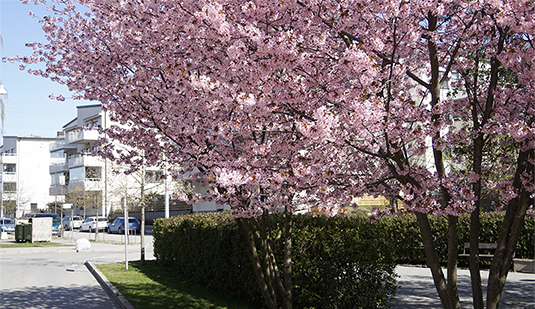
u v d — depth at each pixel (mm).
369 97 4984
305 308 7312
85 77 7625
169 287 10383
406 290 9898
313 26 5688
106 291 10594
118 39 7367
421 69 7020
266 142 5668
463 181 5500
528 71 5129
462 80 6801
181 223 12227
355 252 7113
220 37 4977
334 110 5020
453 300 5285
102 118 41031
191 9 5559
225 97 5016
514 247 5375
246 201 6133
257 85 5211
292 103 5113
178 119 5938
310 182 5363
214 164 5266
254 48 4879
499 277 5426
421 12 5129
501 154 6465
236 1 5289
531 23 4668
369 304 7156
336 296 7102
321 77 5352
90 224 43125
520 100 5660
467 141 6211
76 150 57594
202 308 8234
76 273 13953
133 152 8531
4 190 60125
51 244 27641
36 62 8125
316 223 7527
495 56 5469
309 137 4402
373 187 6184
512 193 5250
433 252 5402
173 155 7738
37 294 10391
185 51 6223
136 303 8719
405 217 14109
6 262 17547
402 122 5215
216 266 9758
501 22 4773
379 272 7176
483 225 12664
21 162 72188
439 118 5324
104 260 17234
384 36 5004
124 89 6879
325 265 7250
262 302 8156
